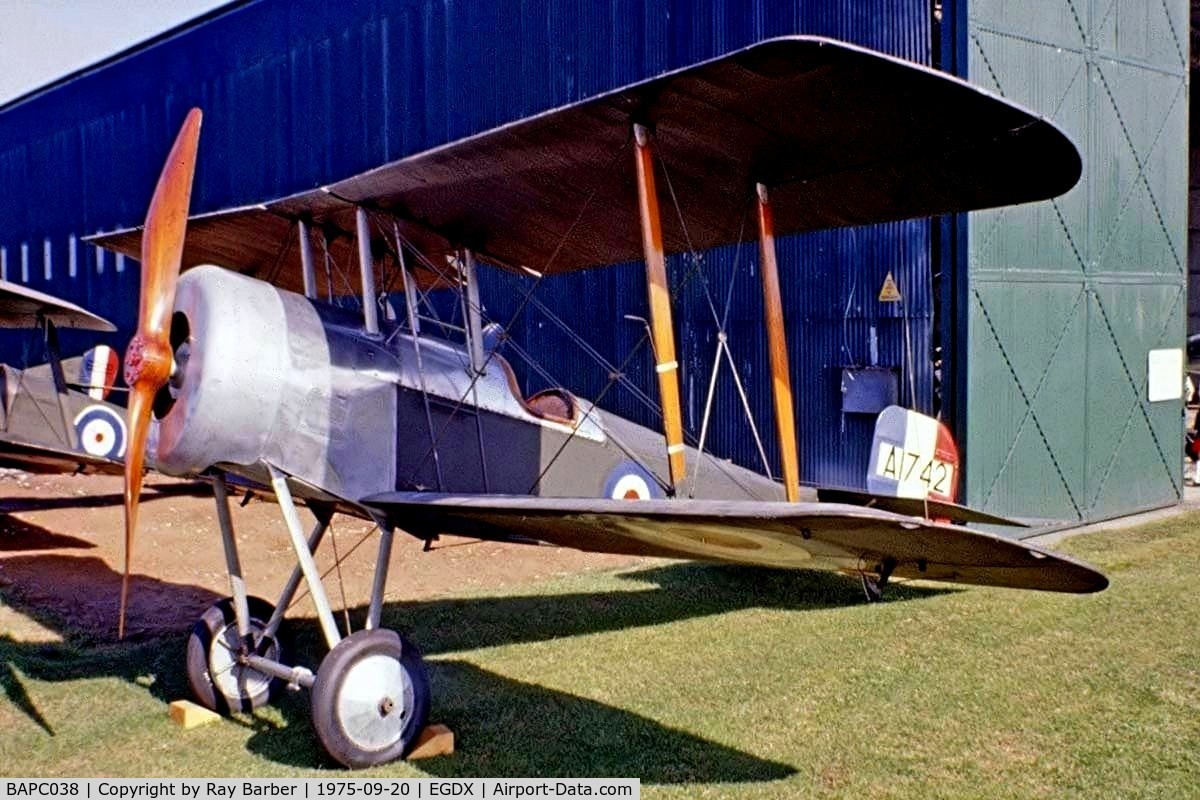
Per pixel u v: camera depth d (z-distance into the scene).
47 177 17.52
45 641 5.63
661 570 7.57
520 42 10.86
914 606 6.28
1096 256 9.30
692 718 4.38
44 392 10.15
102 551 8.06
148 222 4.08
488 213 5.00
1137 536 8.47
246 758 4.01
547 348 11.05
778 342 4.53
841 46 3.20
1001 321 8.36
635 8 9.80
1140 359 9.87
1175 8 10.13
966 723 4.24
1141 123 9.79
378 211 4.95
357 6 12.62
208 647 4.50
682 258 9.86
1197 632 5.50
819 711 4.43
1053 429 8.88
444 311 11.23
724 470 6.62
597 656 5.35
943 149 3.95
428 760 3.96
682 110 3.81
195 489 11.47
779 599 6.58
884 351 8.53
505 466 5.11
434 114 11.78
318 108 13.21
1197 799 3.49
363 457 4.40
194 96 14.95
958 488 8.12
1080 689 4.63
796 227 5.20
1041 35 8.67
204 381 3.94
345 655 3.86
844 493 6.59
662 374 3.95
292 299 4.38
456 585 7.22
